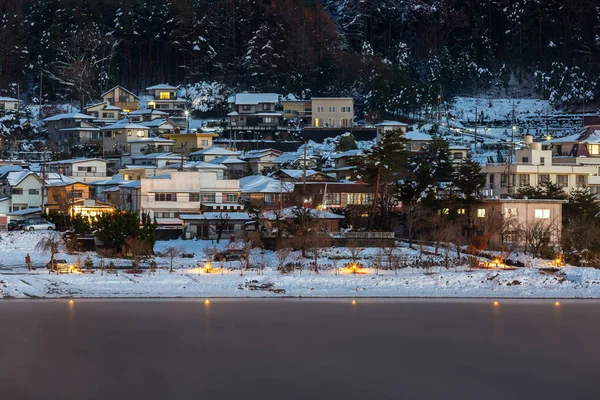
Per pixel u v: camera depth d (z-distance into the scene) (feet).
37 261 299.38
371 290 272.31
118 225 311.27
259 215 358.23
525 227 342.85
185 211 383.45
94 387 165.48
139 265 294.66
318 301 257.96
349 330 218.18
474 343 205.87
